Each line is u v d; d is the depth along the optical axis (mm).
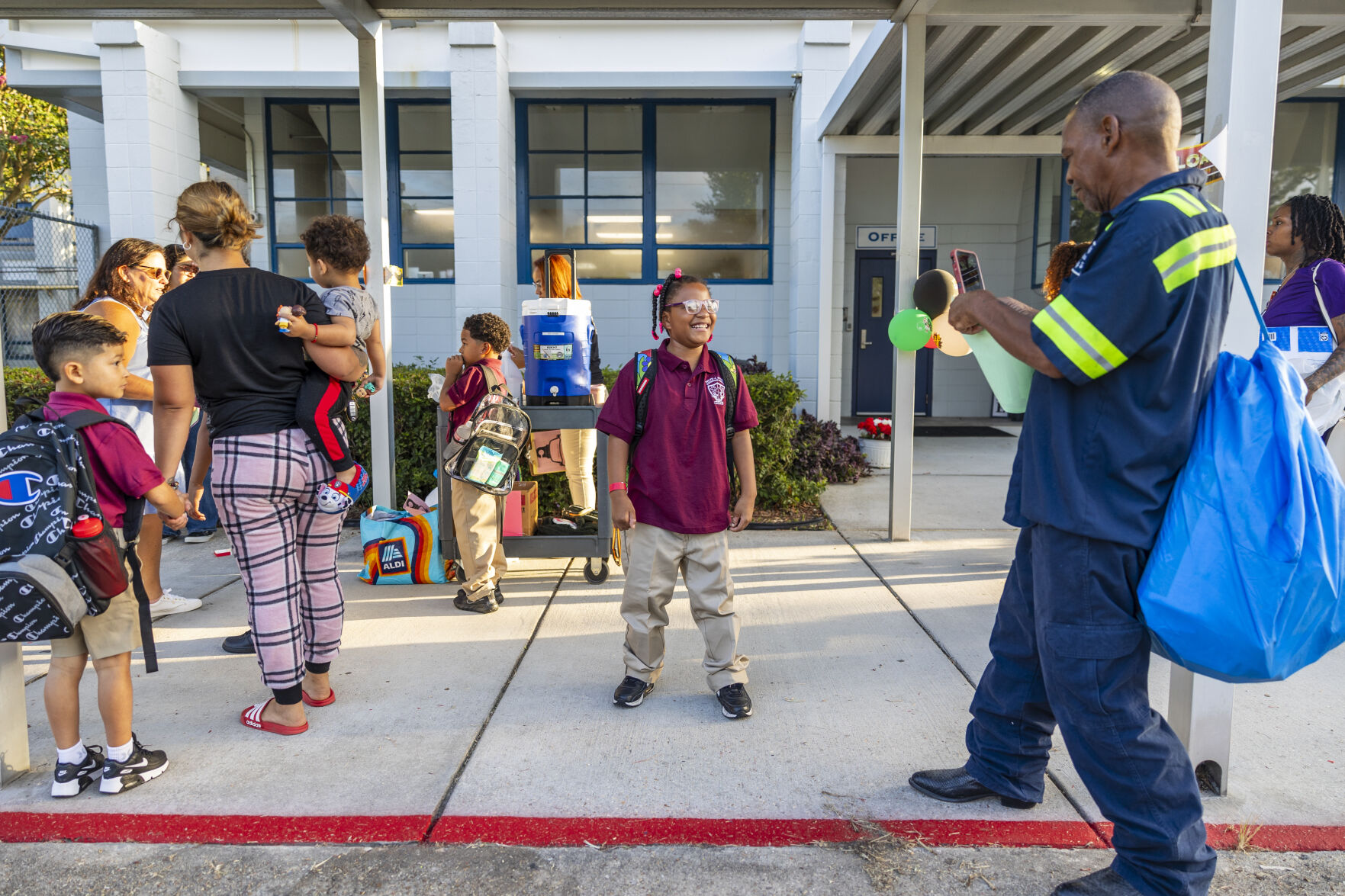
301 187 9523
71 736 2469
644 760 2686
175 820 2355
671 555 2932
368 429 5691
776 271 9398
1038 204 10805
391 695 3174
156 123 8297
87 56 8227
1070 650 1889
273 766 2660
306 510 2908
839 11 4801
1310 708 3012
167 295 2586
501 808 2416
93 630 2420
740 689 2986
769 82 8664
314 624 3014
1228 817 2336
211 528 5473
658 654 3078
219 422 2668
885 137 8078
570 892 2070
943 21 4949
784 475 6137
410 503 4715
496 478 3811
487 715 3014
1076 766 1958
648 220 9359
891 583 4520
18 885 2104
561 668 3436
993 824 2326
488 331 4035
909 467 5383
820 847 2238
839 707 3059
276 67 8594
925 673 3359
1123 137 1860
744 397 2945
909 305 5246
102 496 2389
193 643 3742
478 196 8281
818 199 8422
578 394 4324
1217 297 1792
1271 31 2244
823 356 8312
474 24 8078
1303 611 1714
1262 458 1754
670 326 2848
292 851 2234
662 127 9305
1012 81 6484
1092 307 1739
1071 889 1979
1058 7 4832
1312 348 3381
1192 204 1769
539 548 4387
